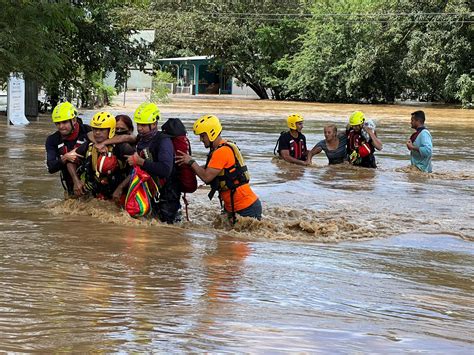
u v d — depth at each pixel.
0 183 11.12
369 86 64.12
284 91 69.00
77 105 38.47
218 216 8.73
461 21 55.03
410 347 4.30
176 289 5.36
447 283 6.25
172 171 8.52
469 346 4.41
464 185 13.12
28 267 5.84
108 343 4.08
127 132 8.78
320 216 9.70
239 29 69.25
